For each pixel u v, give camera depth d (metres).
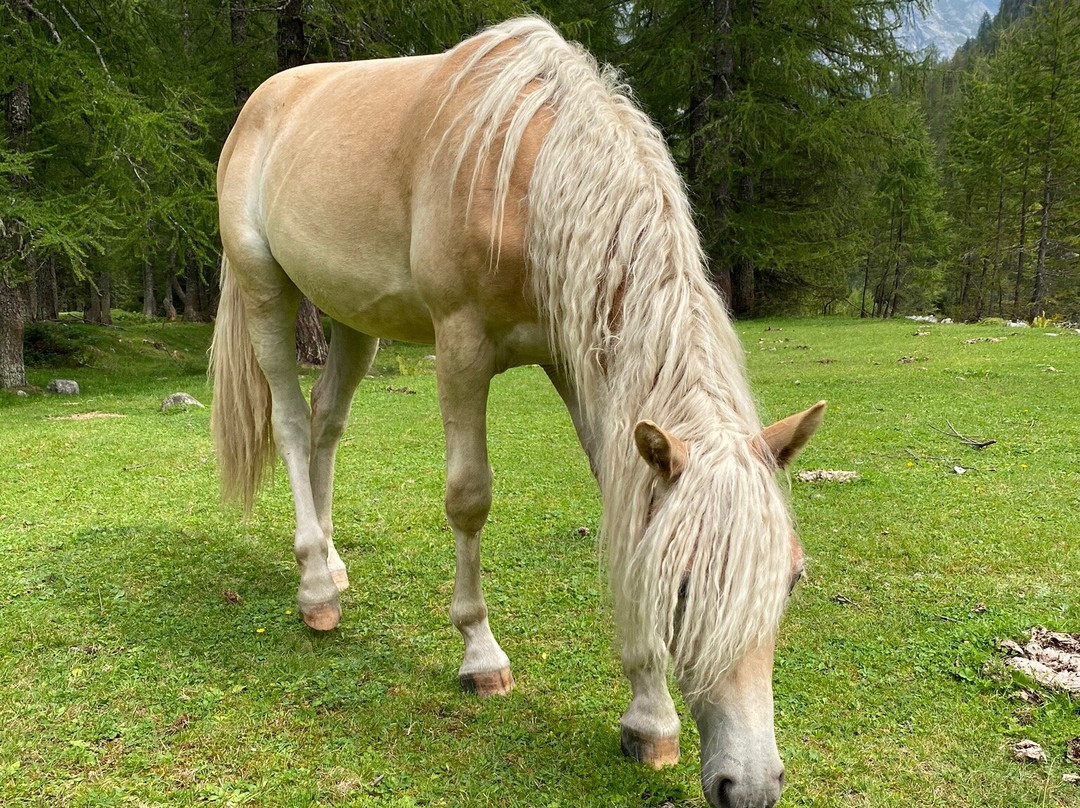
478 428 2.39
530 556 3.84
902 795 2.02
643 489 1.68
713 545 1.46
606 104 2.15
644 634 1.60
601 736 2.31
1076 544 3.75
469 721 2.40
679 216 1.97
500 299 2.21
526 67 2.25
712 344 1.81
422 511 4.62
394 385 10.50
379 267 2.58
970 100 28.62
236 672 2.70
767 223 18.88
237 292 3.30
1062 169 22.31
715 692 1.55
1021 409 6.97
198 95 11.02
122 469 5.68
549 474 5.50
